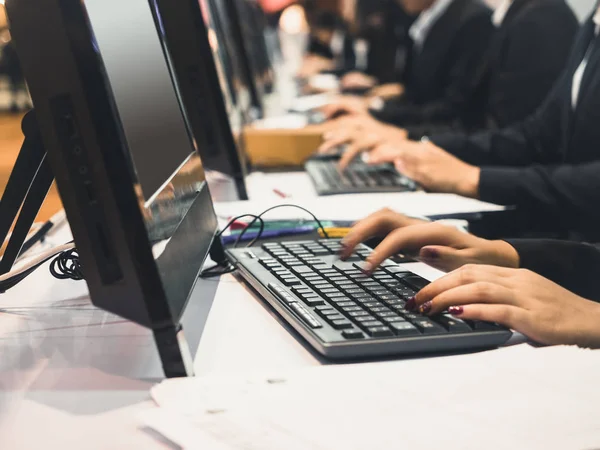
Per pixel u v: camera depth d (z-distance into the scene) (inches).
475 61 148.8
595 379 30.9
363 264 43.4
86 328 39.0
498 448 25.5
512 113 108.6
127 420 28.9
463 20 151.1
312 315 36.4
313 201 64.0
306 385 30.4
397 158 75.4
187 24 66.9
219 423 27.3
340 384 30.5
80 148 31.6
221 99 66.9
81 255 32.5
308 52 247.8
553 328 35.8
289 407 28.4
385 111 129.7
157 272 32.2
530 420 27.4
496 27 128.2
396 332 34.2
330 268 43.0
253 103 121.4
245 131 90.0
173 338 32.5
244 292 43.8
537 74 106.8
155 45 44.4
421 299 36.7
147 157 36.3
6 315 41.3
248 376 31.6
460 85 136.7
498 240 46.3
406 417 27.6
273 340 36.4
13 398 31.2
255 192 70.9
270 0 247.6
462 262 44.4
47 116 31.5
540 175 70.0
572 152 75.6
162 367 32.8
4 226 43.9
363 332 34.4
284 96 161.8
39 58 31.2
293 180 78.2
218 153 67.1
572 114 76.9
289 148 88.1
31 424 28.9
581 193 68.6
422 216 59.9
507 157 89.5
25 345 37.0
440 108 129.7
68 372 33.6
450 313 35.8
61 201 32.2
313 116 121.9
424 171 73.6
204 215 45.6
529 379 30.8
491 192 70.4
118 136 31.4
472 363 32.5
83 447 26.9
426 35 160.4
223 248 48.8
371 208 60.7
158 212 34.8
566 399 29.0
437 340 34.1
